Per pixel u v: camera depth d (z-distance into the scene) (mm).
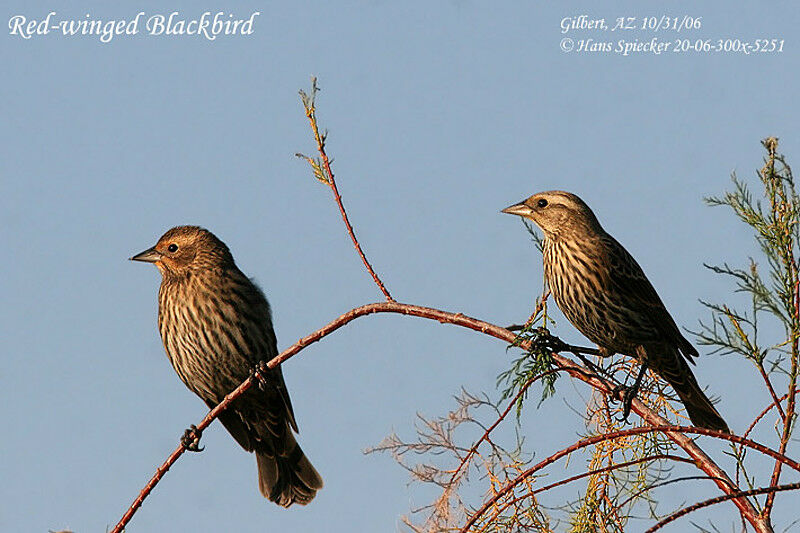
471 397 7812
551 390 8508
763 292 7055
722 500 6086
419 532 7453
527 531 7367
